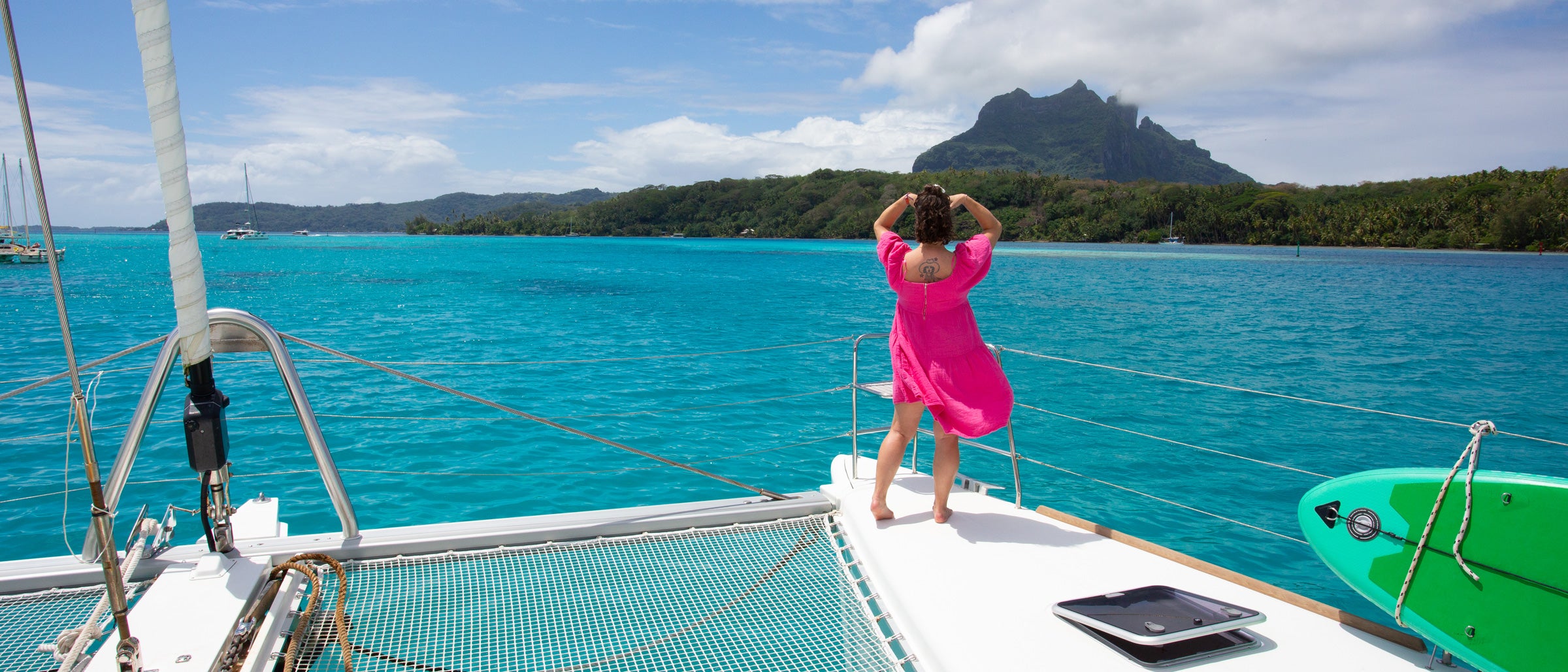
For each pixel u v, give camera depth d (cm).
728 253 8738
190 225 209
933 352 283
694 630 237
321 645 222
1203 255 8106
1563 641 177
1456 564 192
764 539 303
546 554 283
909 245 291
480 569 270
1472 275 5016
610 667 217
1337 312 2628
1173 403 1038
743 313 2439
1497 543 186
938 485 298
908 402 288
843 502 323
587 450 779
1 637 218
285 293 3156
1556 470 785
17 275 4153
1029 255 7775
